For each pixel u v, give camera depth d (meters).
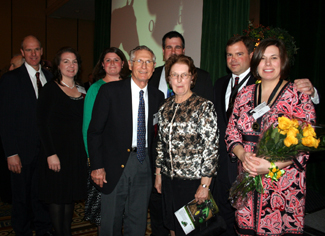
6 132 2.35
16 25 9.49
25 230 2.54
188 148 1.85
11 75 2.43
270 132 1.51
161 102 2.18
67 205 2.39
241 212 1.73
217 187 2.43
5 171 3.14
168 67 1.96
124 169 2.03
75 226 2.88
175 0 4.49
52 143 2.22
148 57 1.99
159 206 2.52
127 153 2.02
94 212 2.38
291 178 1.62
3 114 2.36
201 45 3.92
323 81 4.04
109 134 2.04
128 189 2.09
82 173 2.36
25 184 2.47
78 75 2.58
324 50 4.00
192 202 1.85
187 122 1.84
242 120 1.74
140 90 2.07
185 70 1.87
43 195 2.25
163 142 1.99
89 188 2.42
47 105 2.22
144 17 5.40
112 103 2.01
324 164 4.13
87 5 8.38
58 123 2.26
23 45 2.52
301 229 1.64
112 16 6.81
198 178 1.87
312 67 4.16
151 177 2.16
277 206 1.62
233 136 1.80
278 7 4.69
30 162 2.46
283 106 1.63
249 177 1.66
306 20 4.23
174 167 1.89
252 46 2.30
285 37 2.53
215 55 3.76
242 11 3.41
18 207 2.47
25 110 2.44
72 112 2.33
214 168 1.82
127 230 2.14
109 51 2.54
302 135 1.43
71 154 2.29
